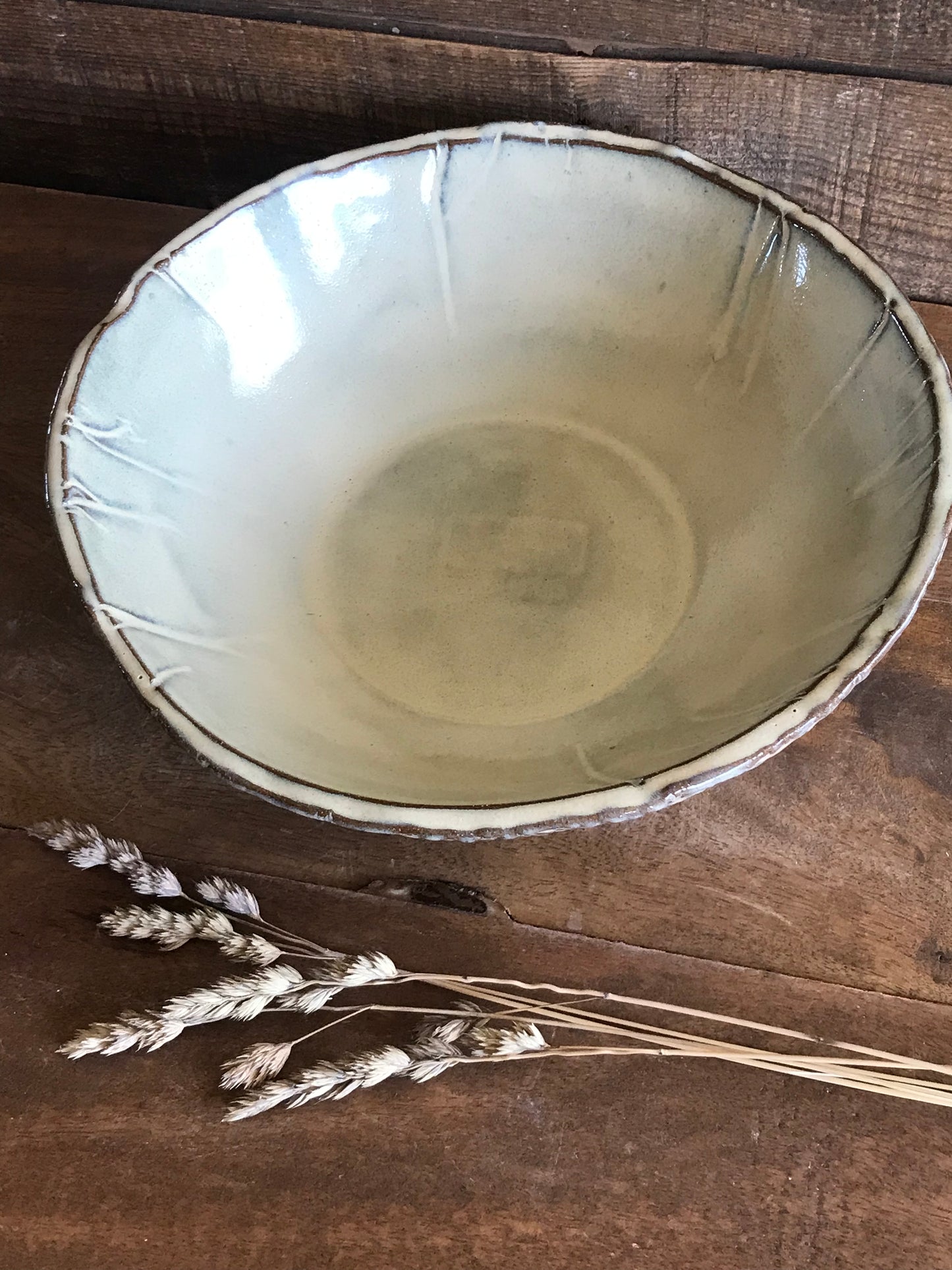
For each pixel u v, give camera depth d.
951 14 0.72
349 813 0.53
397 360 0.86
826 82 0.79
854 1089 0.59
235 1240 0.57
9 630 0.78
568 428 0.86
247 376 0.80
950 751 0.69
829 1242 0.55
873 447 0.65
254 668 0.68
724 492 0.77
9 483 0.84
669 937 0.65
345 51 0.85
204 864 0.69
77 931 0.66
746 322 0.75
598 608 0.76
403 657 0.75
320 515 0.83
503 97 0.86
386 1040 0.62
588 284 0.82
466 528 0.82
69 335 0.91
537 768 0.62
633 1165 0.58
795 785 0.69
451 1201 0.57
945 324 0.88
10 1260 0.56
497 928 0.65
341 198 0.78
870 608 0.56
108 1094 0.61
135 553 0.66
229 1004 0.60
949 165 0.81
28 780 0.72
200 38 0.87
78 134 0.98
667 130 0.85
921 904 0.65
